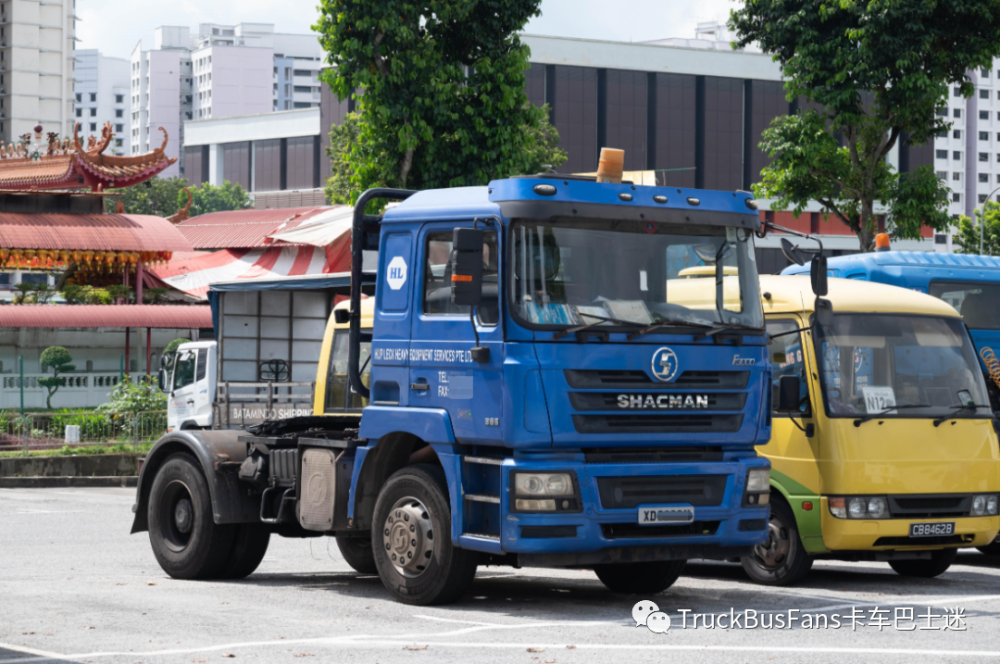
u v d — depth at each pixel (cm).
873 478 1334
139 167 5366
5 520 2281
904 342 1401
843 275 1934
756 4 3266
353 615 1095
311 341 2097
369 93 2767
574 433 1045
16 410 4028
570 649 928
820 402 1352
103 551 1748
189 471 1409
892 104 3180
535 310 1047
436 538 1118
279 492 1349
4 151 5728
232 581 1401
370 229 1268
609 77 12950
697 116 13375
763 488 1137
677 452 1102
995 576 1490
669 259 1109
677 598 1241
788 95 3294
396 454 1196
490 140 2819
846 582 1414
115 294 5125
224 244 5169
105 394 4778
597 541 1052
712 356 1109
